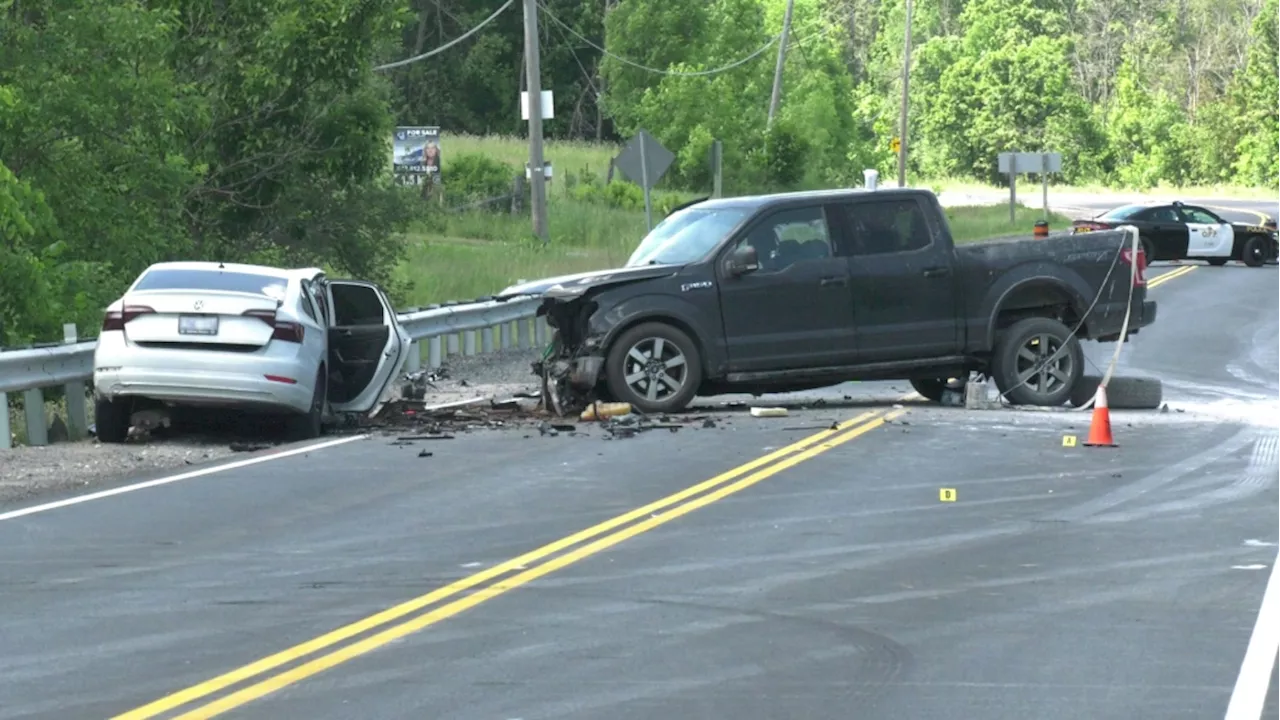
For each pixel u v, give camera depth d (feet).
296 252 217.97
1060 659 58.08
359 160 217.36
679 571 73.05
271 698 53.57
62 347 119.44
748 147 457.68
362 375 125.08
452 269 256.93
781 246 128.36
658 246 131.23
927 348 129.90
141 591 69.62
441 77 584.81
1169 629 62.34
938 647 59.88
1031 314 135.54
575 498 91.71
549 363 129.29
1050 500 90.89
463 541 80.02
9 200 155.74
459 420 127.44
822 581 71.00
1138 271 134.10
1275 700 52.80
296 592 69.31
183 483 97.76
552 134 606.96
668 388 126.93
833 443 112.16
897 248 129.90
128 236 184.55
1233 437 116.57
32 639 61.57
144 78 185.16
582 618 64.44
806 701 52.90
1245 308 238.48
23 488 95.71
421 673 56.49
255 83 203.92
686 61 485.56
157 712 52.01
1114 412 133.80
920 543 79.15
